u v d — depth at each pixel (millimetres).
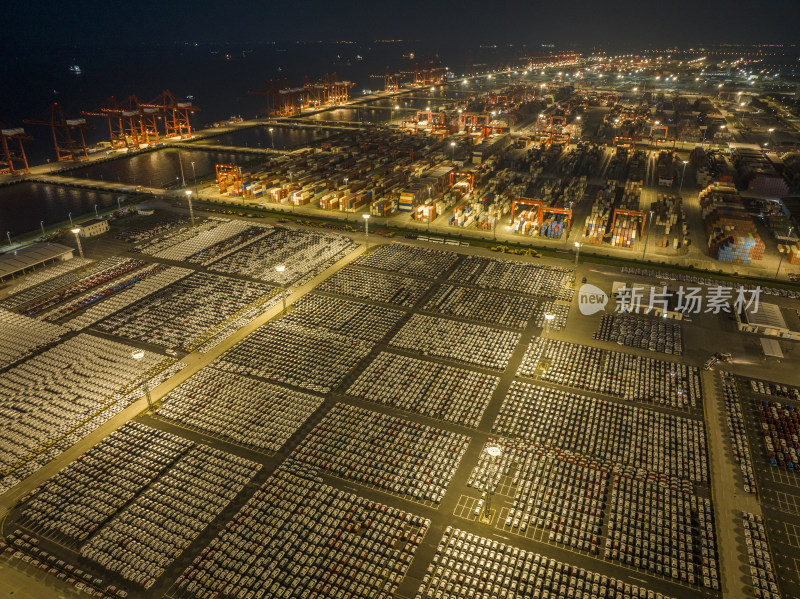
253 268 144625
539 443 85938
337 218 182500
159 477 79312
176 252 154750
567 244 160625
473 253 154625
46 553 67688
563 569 66062
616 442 85875
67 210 196500
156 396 95625
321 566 66438
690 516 73000
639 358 106750
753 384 98938
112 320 119312
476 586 63906
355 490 77312
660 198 197500
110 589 63125
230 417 90812
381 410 93250
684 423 89688
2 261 141750
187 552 68062
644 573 65688
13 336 113250
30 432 87062
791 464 80938
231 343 111438
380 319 120625
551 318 108562
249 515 73000
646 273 142000
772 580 64188
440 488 77312
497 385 99562
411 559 67000
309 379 100562
